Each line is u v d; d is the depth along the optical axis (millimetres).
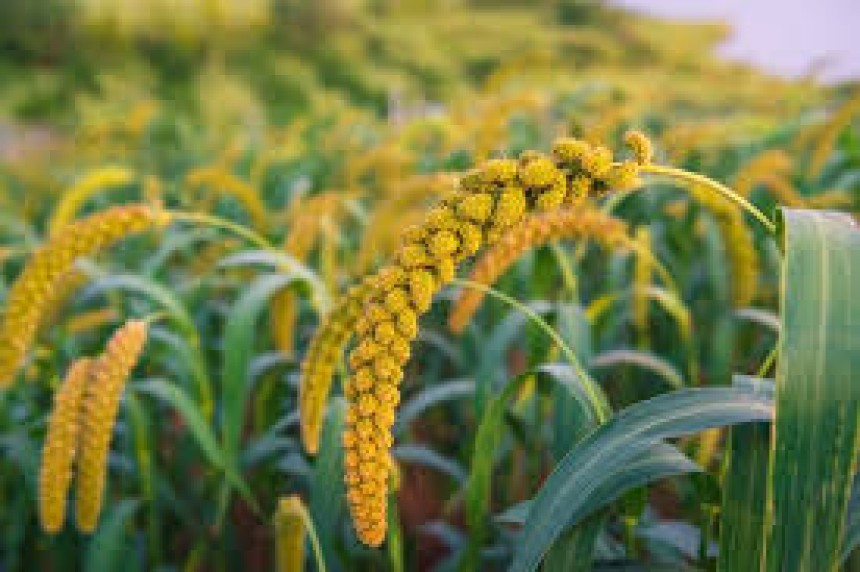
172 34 13172
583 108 2311
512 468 1222
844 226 567
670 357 1268
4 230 2266
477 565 862
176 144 4398
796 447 554
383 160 1636
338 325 721
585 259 1404
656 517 1128
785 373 553
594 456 655
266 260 970
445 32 14719
